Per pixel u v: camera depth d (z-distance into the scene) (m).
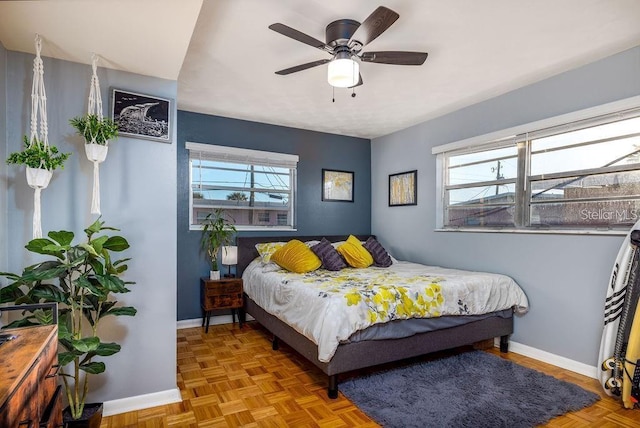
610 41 2.38
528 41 2.38
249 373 2.71
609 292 2.48
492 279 3.04
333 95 3.40
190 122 3.93
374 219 5.07
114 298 2.16
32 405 1.01
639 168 2.49
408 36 2.30
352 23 2.08
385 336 2.50
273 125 4.41
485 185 3.57
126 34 1.79
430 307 2.68
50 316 1.71
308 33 2.25
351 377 2.62
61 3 1.52
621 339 2.35
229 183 4.17
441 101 3.56
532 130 3.07
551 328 2.94
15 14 1.59
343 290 2.57
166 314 2.30
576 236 2.79
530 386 2.47
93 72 2.03
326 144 4.80
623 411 2.17
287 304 2.88
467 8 1.99
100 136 1.94
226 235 4.01
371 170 5.11
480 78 3.00
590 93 2.70
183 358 3.00
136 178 2.23
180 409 2.18
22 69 1.95
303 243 3.99
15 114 1.92
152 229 2.27
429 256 4.15
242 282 3.86
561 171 2.94
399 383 2.52
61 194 2.03
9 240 1.91
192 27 1.73
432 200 4.12
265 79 3.01
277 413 2.14
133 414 2.11
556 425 2.03
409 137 4.47
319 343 2.29
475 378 2.60
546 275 2.98
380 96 3.43
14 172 1.92
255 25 2.16
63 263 1.72
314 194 4.70
